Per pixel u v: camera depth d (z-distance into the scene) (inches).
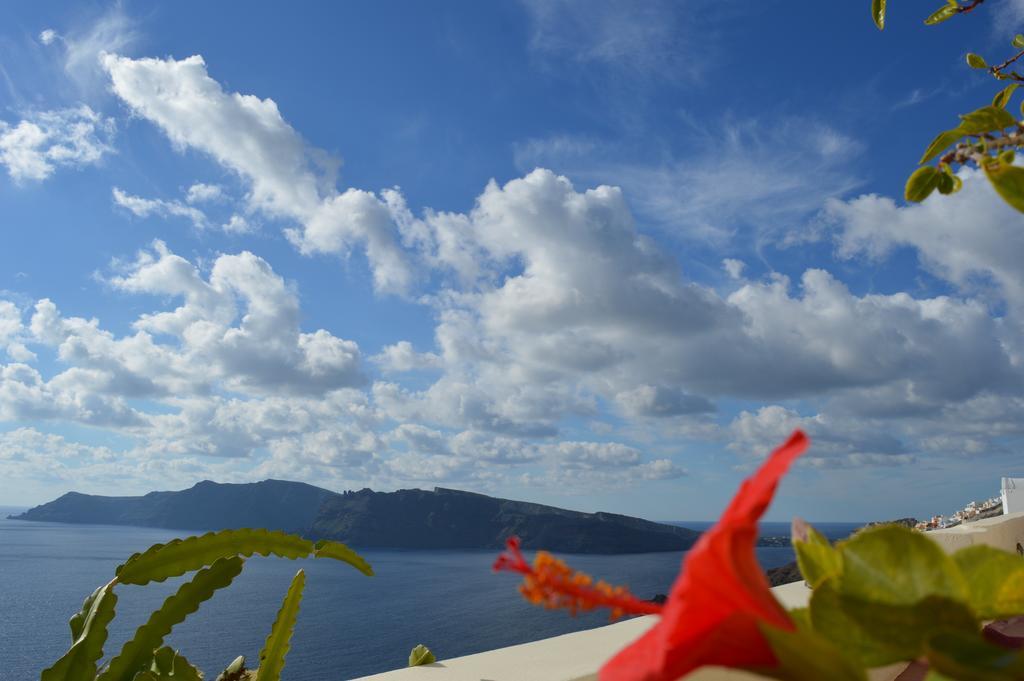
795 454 15.6
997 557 19.5
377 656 2052.2
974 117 36.2
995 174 23.0
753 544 17.2
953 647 16.2
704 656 16.7
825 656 16.7
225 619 2428.6
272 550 66.5
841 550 19.9
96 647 56.5
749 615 16.8
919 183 38.8
